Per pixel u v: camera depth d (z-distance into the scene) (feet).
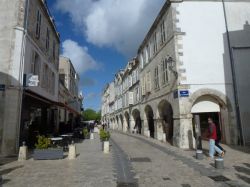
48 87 56.95
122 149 42.47
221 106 46.14
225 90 44.93
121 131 115.44
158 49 57.47
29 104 43.57
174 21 46.39
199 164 27.63
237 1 48.47
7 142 35.29
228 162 28.25
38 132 45.37
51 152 31.35
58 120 69.36
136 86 87.45
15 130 36.11
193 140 42.27
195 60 45.29
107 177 21.83
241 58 46.26
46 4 54.24
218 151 31.91
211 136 31.96
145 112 73.82
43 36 51.93
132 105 93.91
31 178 21.44
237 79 45.39
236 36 47.01
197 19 46.93
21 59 38.55
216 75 45.19
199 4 47.52
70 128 73.51
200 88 44.45
